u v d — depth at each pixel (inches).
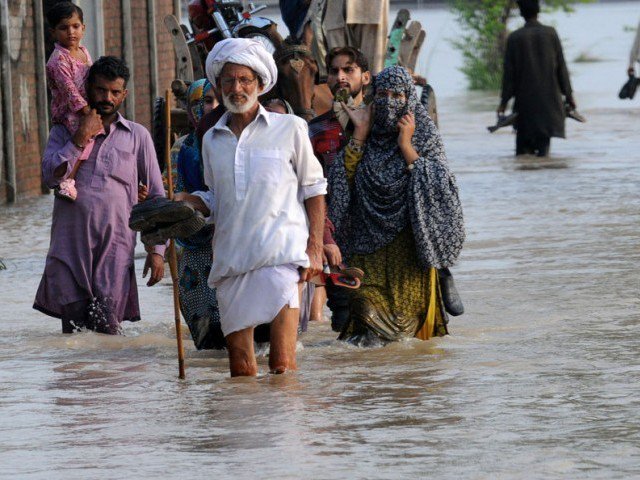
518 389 796.6
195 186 943.7
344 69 1038.4
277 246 829.2
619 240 1467.8
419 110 977.5
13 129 2025.1
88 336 1032.2
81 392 822.5
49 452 673.6
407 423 717.3
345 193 972.6
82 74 1061.8
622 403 752.3
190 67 1465.3
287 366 857.5
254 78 832.3
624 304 1103.0
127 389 828.0
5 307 1181.7
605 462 629.6
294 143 836.6
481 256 1381.6
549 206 1774.1
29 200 2052.2
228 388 820.0
